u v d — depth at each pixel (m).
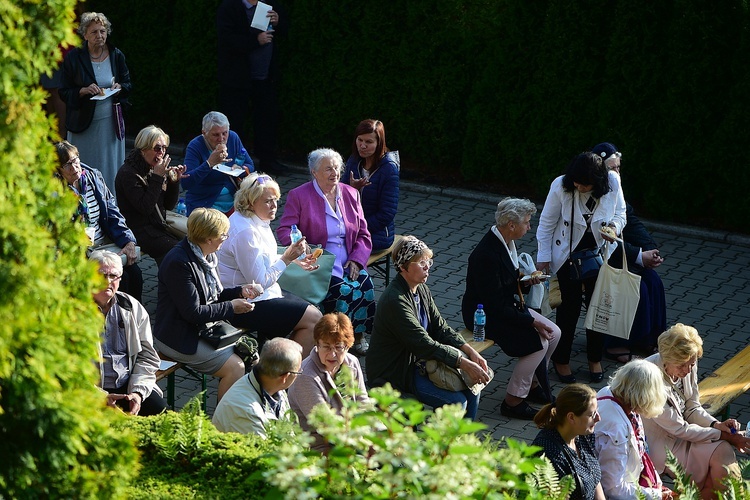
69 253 7.47
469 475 7.47
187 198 20.61
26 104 7.07
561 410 12.23
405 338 14.88
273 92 27.55
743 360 17.12
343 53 27.27
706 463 14.28
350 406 7.97
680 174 24.55
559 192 17.55
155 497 9.52
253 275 16.31
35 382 7.02
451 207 26.03
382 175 19.81
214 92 28.83
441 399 15.09
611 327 17.42
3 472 6.96
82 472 7.38
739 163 23.97
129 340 13.90
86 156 22.62
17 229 6.87
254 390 12.47
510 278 16.80
